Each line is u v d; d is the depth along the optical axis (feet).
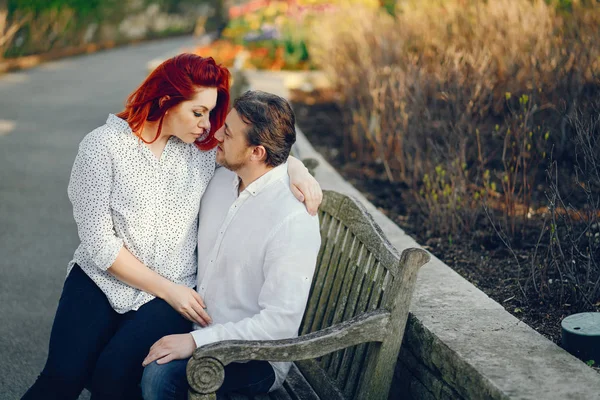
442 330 8.05
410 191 16.30
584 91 15.10
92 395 8.33
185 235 9.07
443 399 7.80
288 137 8.46
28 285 14.47
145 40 87.35
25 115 33.04
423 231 13.88
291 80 31.14
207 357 7.27
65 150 26.20
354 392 8.24
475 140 15.37
